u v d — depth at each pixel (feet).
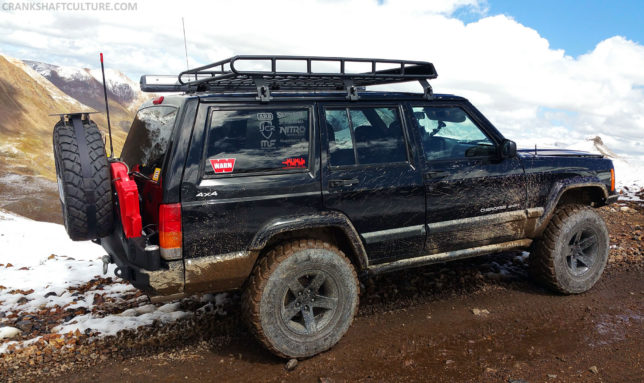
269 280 10.05
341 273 10.83
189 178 9.45
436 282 15.07
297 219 10.41
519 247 13.94
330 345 10.88
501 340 11.45
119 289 15.37
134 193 9.30
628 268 16.48
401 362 10.50
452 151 12.76
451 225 12.46
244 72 9.89
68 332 11.94
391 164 11.71
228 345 11.46
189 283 9.68
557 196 13.88
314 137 10.79
